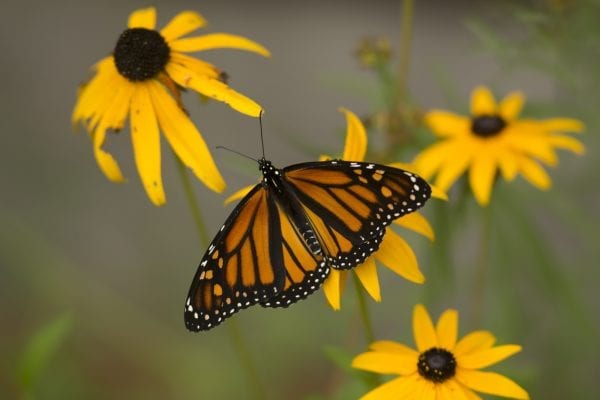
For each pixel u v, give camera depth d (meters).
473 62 1.50
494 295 1.09
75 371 1.33
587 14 1.04
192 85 0.94
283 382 1.30
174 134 0.95
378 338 1.22
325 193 0.91
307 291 0.90
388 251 0.91
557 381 1.14
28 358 0.97
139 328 1.44
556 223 1.19
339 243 0.90
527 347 1.15
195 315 0.90
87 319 1.46
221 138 1.62
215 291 0.91
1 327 1.47
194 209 0.96
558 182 1.13
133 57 0.95
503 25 1.10
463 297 1.20
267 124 1.61
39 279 1.49
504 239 1.06
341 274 0.91
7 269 1.51
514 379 0.94
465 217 1.04
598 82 1.06
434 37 1.58
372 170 0.90
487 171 1.04
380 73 1.07
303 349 1.31
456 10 1.58
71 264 1.59
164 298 1.53
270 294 0.91
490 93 1.08
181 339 1.41
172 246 1.60
